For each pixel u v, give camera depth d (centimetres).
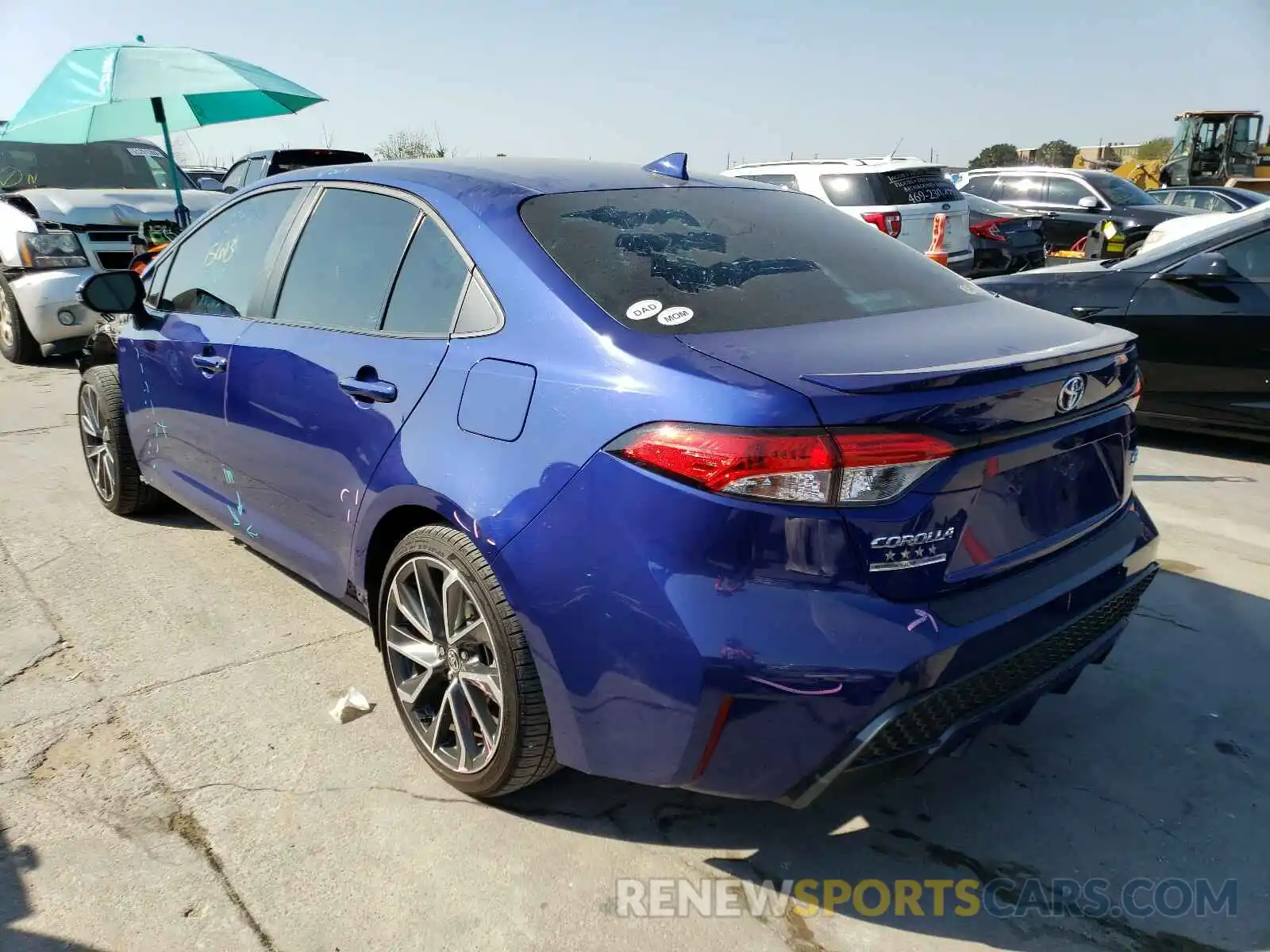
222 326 353
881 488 196
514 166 303
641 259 253
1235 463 574
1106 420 248
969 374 204
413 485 251
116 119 771
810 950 213
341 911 222
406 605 271
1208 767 276
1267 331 539
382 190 302
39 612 368
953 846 245
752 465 193
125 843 242
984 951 213
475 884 231
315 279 318
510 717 236
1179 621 362
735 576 196
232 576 403
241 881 230
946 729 212
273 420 316
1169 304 568
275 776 270
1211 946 214
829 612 196
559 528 216
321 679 322
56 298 785
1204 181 2539
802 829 252
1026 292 629
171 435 393
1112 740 289
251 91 780
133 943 212
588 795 264
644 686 205
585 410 217
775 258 271
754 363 208
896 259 297
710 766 205
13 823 249
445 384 252
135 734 289
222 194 972
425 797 262
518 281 247
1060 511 239
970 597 213
